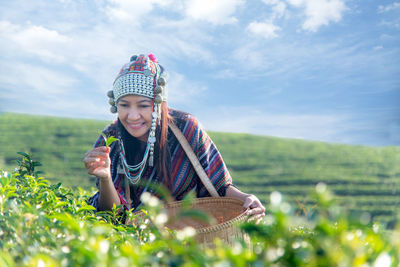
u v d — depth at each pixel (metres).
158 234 1.50
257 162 12.81
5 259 1.10
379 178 10.47
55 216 1.31
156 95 3.02
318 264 0.94
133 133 3.06
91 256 1.00
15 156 11.73
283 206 0.97
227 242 2.20
